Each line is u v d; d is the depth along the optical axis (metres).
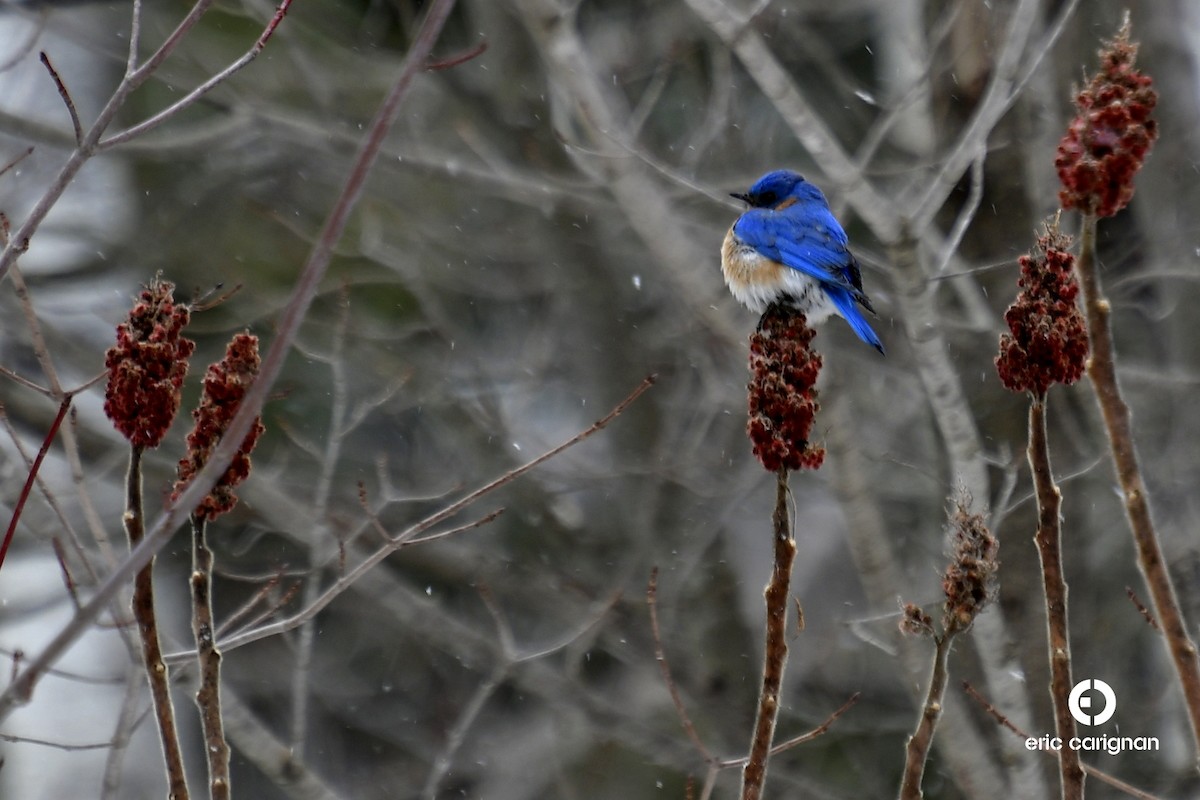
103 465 15.54
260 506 14.79
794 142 18.33
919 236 11.13
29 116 16.45
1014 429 12.98
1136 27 14.16
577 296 17.91
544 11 12.55
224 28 18.05
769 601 5.38
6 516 16.08
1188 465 13.53
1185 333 14.27
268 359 4.61
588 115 12.72
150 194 18.47
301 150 17.77
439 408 17.16
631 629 16.25
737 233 10.94
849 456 12.48
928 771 15.15
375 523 9.62
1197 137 14.38
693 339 16.03
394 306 18.50
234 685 17.36
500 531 17.86
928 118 14.27
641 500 16.55
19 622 15.92
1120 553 13.17
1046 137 13.20
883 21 16.52
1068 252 5.48
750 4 15.80
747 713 15.97
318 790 10.99
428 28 4.82
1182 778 12.65
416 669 17.98
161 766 17.88
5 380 15.80
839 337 16.45
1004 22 13.16
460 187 17.03
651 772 16.69
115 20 18.94
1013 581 12.70
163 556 17.81
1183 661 4.98
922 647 12.38
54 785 17.14
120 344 5.07
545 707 17.36
